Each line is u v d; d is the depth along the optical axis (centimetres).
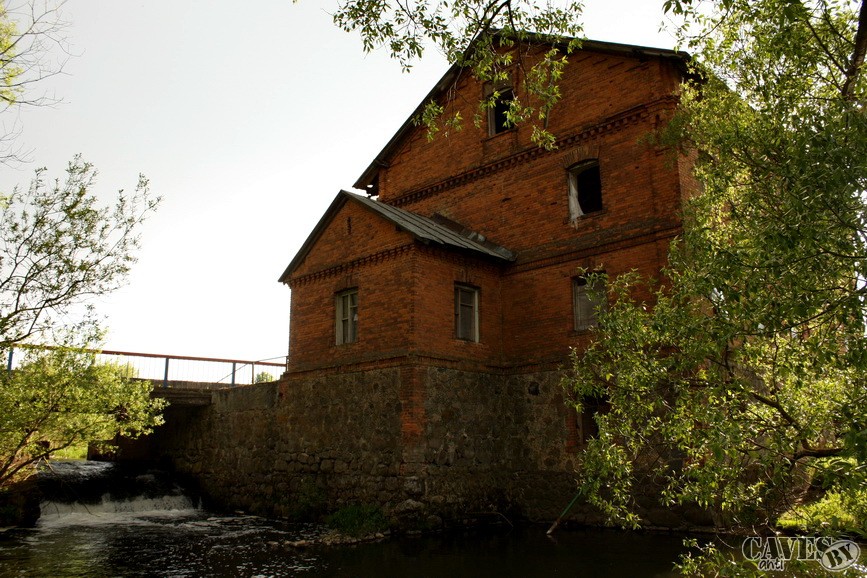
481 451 1617
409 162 2130
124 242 1145
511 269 1770
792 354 616
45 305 1075
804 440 625
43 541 1414
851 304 461
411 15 935
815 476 653
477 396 1644
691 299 651
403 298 1587
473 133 1953
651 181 1534
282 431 1836
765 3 697
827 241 468
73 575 1071
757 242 520
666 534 1301
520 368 1689
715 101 956
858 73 654
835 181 448
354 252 1750
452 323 1644
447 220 1969
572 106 1736
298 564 1135
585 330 1576
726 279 541
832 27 713
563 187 1708
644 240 1511
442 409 1553
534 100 1816
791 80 738
